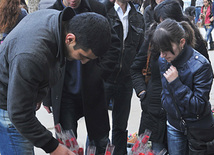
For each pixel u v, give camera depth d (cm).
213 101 453
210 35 856
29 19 149
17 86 134
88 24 135
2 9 288
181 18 235
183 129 209
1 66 152
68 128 226
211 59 729
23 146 183
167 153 256
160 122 244
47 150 156
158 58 227
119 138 282
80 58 146
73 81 224
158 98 239
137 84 260
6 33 300
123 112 288
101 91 231
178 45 183
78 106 241
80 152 187
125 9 296
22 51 132
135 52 300
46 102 247
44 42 137
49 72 146
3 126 177
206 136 196
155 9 241
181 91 187
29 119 143
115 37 241
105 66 237
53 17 145
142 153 187
